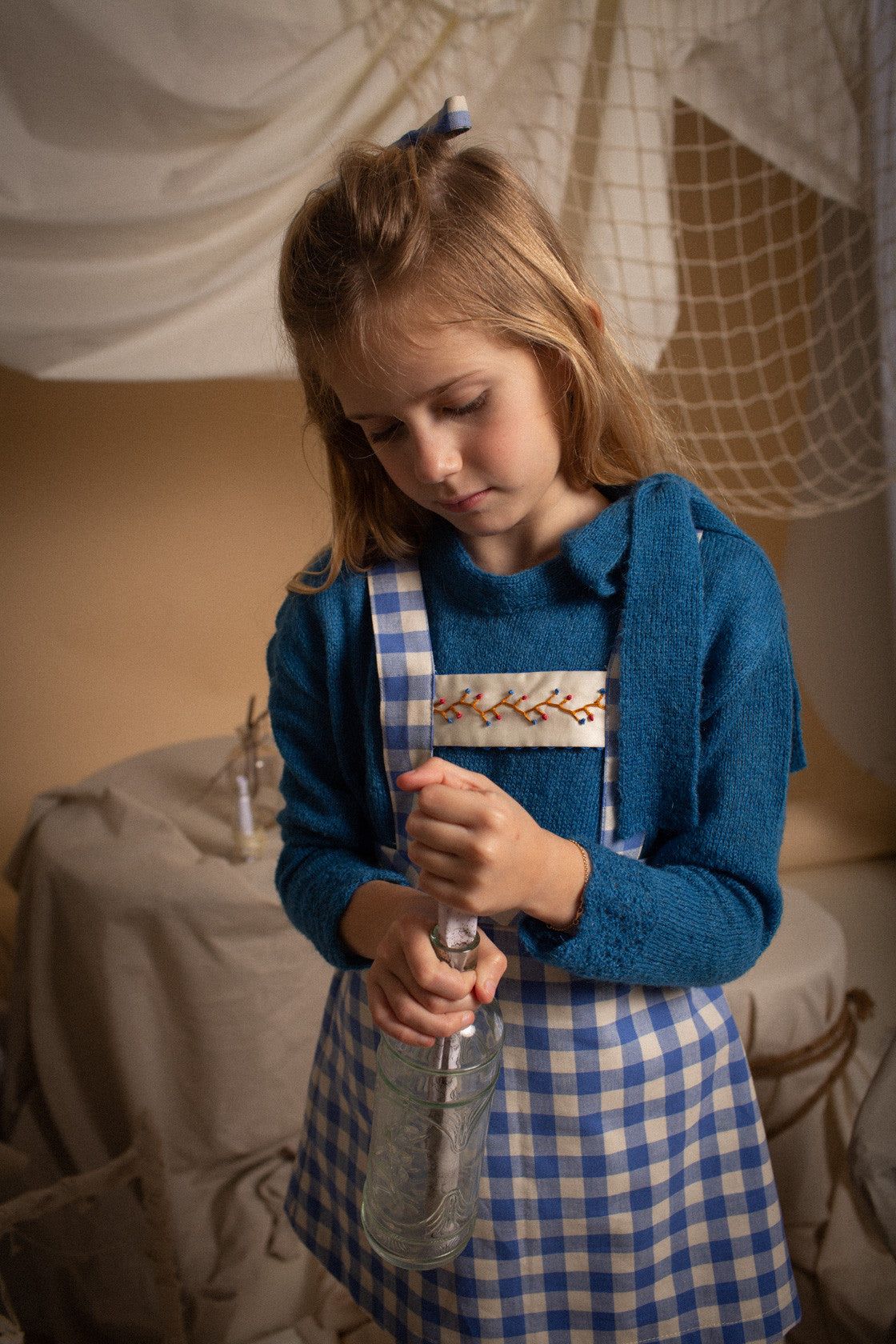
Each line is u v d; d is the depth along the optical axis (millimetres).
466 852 565
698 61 1719
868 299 2051
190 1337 1384
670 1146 748
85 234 1485
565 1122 727
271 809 1693
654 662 688
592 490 781
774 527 2744
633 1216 733
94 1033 1521
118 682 2574
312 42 1495
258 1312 1408
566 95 1598
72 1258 1295
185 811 1724
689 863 700
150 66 1433
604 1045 725
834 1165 1455
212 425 2488
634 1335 744
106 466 2451
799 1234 1432
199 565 2564
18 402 2361
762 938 699
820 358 2303
